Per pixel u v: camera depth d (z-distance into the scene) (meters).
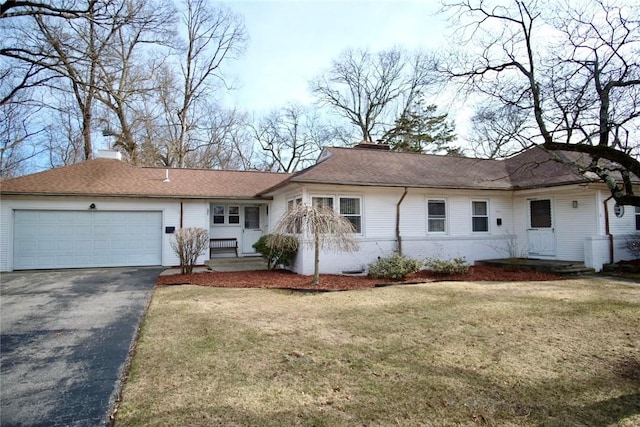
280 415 3.23
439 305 7.30
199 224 14.97
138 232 14.24
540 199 13.46
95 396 3.70
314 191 11.72
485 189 13.21
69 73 10.71
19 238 12.95
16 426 3.15
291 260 12.66
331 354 4.68
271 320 6.32
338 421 3.13
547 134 6.05
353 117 31.66
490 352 4.71
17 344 5.30
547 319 6.21
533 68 7.77
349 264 12.00
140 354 4.75
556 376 3.99
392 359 4.50
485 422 3.10
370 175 12.31
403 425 3.06
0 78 11.73
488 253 13.84
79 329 6.00
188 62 26.77
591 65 7.15
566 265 11.30
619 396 3.54
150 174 16.30
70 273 12.23
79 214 13.59
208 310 7.06
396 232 12.65
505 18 8.27
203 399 3.53
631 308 6.88
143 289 9.39
